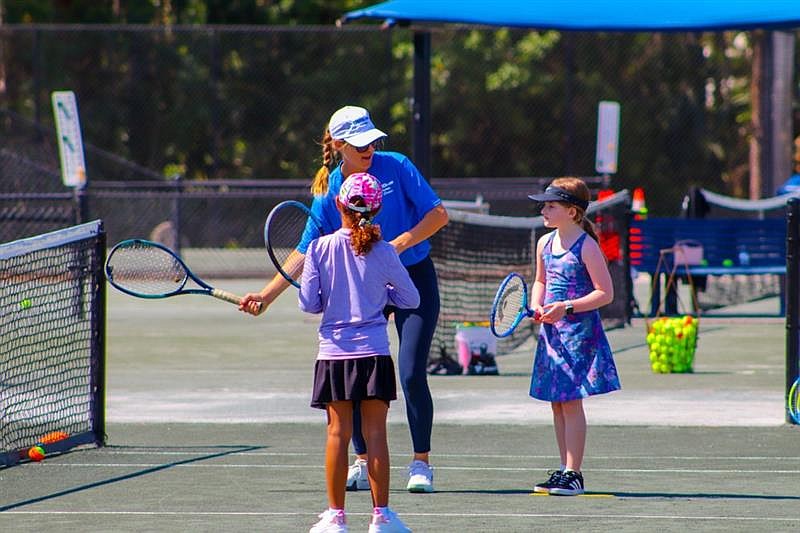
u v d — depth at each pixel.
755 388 29.02
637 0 32.72
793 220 24.08
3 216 58.00
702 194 47.94
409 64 85.88
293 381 30.50
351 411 15.42
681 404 26.55
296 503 17.42
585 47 87.06
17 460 20.58
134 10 93.94
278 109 84.06
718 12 31.53
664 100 87.00
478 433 23.42
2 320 36.84
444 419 24.78
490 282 43.78
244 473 19.64
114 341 39.34
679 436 23.02
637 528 15.77
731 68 99.00
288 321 46.09
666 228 45.09
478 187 63.94
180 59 83.56
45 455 21.14
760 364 33.69
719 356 35.50
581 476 18.09
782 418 24.78
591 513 16.69
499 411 25.72
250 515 16.64
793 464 20.38
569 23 32.00
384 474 15.24
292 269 17.84
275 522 16.20
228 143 84.00
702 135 87.00
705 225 45.22
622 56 87.06
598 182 63.78
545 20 32.12
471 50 85.56
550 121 86.31
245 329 43.25
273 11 94.62
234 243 70.62
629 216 43.47
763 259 45.53
